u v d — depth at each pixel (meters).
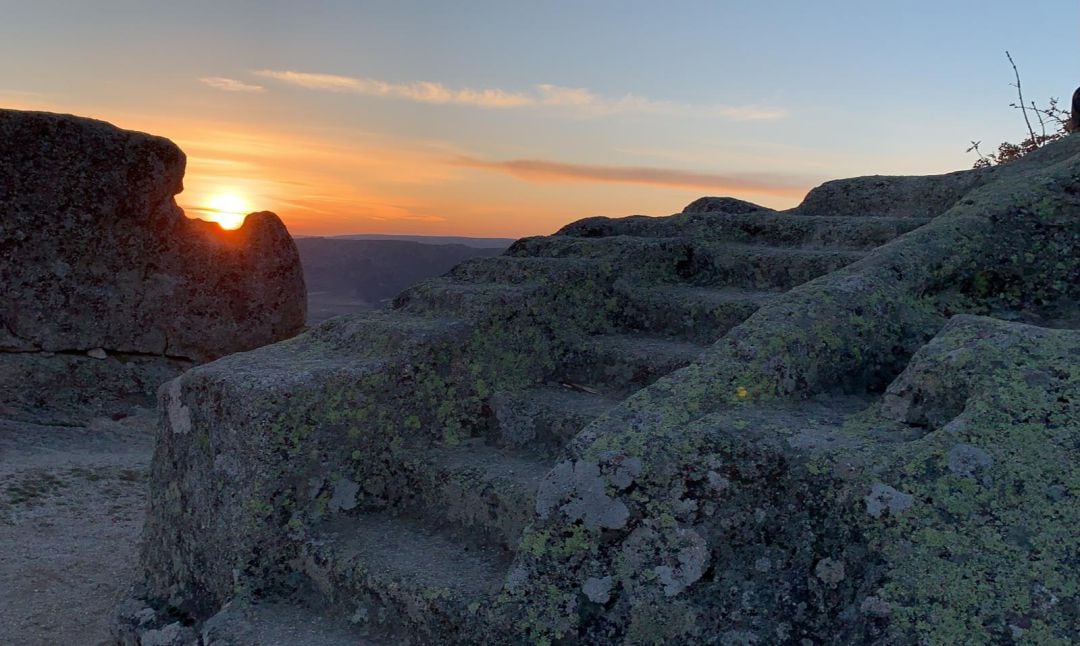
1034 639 1.76
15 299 6.52
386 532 3.02
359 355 3.36
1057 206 3.22
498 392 3.42
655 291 3.90
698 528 2.23
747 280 3.92
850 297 2.80
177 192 7.23
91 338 6.84
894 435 2.18
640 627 2.21
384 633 2.63
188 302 7.24
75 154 6.66
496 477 2.94
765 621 2.11
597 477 2.33
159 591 3.29
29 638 3.33
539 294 3.67
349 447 3.11
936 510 1.95
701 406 2.43
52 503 4.85
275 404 2.96
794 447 2.17
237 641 2.64
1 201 6.41
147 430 6.71
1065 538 1.84
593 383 3.54
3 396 6.46
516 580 2.35
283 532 2.95
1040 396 2.05
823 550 2.07
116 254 6.91
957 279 3.03
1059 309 2.93
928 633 1.85
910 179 4.53
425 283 3.97
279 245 7.73
